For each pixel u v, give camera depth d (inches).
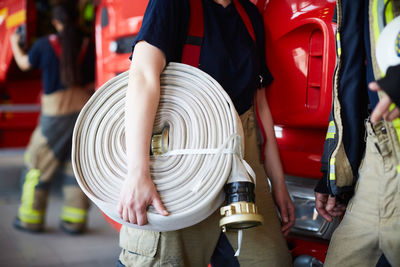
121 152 50.5
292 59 66.9
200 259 55.7
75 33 144.6
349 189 54.8
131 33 90.4
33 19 180.2
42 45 143.3
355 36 53.1
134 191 46.9
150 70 49.8
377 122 47.1
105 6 98.9
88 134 51.9
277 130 72.1
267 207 59.1
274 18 68.0
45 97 143.3
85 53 146.0
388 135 48.1
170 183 48.6
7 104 212.8
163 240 52.9
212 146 49.2
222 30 55.9
